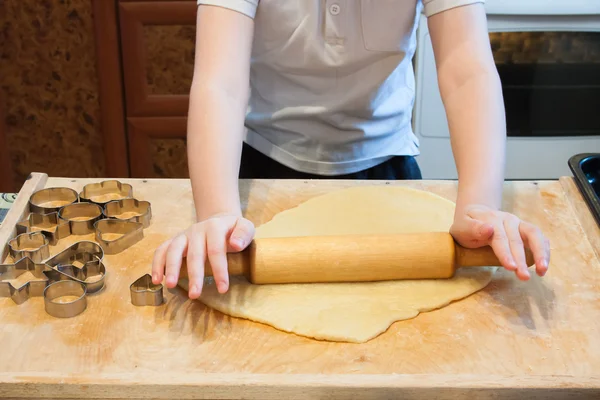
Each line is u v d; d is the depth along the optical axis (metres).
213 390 0.58
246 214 0.86
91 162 1.82
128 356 0.62
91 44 1.68
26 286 0.70
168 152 1.80
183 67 1.71
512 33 1.52
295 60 0.94
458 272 0.75
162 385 0.58
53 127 1.78
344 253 0.72
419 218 0.84
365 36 0.92
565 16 1.51
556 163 1.66
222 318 0.68
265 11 0.90
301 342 0.65
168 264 0.66
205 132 0.78
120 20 1.65
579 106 1.60
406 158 1.08
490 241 0.69
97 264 0.74
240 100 0.82
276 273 0.72
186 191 0.92
